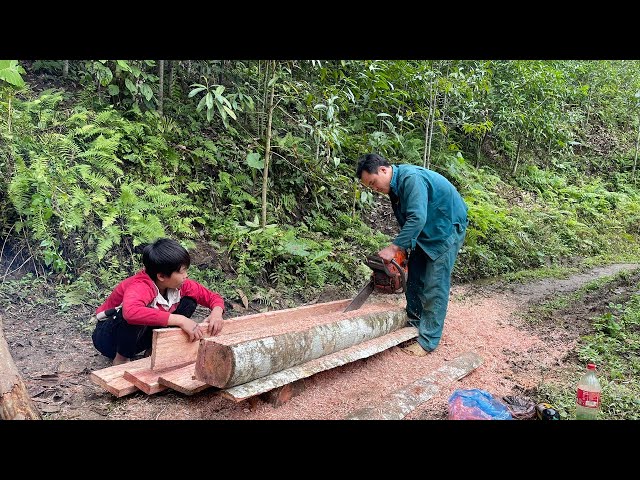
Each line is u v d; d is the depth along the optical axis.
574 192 10.64
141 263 4.43
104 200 4.45
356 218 6.71
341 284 5.47
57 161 4.51
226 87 6.70
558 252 8.24
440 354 3.95
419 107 7.96
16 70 4.61
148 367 2.95
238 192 5.71
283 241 5.38
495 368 3.73
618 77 14.93
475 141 10.59
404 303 5.04
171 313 3.00
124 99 5.57
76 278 4.14
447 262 3.97
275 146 6.17
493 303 5.58
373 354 3.51
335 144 6.66
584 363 3.83
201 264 4.81
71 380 3.02
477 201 8.16
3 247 4.08
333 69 7.28
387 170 3.97
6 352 2.47
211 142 5.86
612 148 13.41
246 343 2.54
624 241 9.65
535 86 10.03
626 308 4.87
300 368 2.92
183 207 4.96
